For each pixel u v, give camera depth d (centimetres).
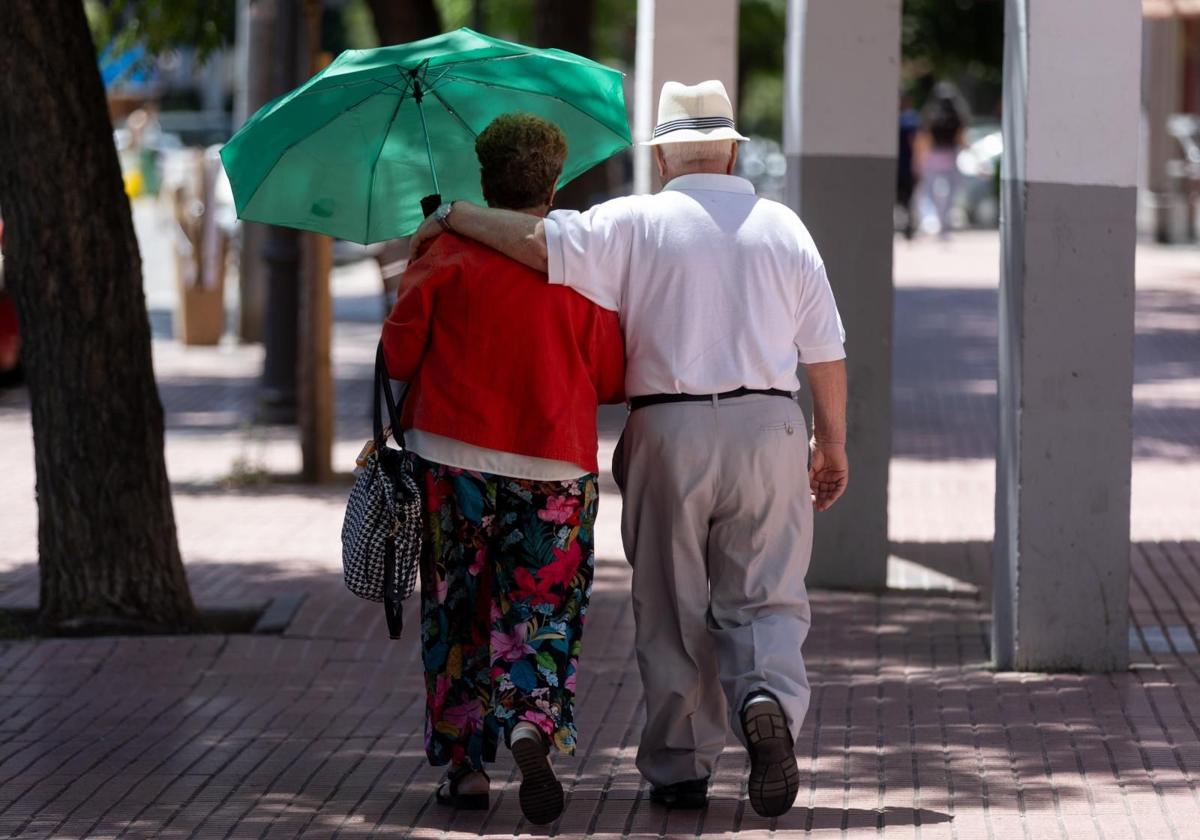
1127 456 2183
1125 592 2208
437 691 1652
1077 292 2152
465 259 1556
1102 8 2098
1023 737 1928
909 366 5531
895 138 2700
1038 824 1622
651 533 1595
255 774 1844
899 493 3606
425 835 1627
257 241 6231
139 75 3588
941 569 2934
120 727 2039
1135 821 1627
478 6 5850
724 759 1855
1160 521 3297
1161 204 9406
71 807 1738
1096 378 2166
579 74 1748
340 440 4356
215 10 3412
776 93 13650
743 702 1526
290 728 2030
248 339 6266
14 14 2370
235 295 7731
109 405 2498
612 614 2600
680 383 1541
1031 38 2106
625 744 1944
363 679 2258
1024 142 2131
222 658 2352
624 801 1712
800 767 1825
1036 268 2148
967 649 2392
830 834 1603
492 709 1584
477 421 1554
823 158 2703
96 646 2397
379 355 1591
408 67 1656
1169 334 6156
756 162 12506
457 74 1712
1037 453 2186
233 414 4769
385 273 3073
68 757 1917
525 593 1565
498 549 1573
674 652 1619
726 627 1572
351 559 1588
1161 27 9294
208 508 3544
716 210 1558
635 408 1573
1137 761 1828
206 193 6144
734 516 1563
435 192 1711
